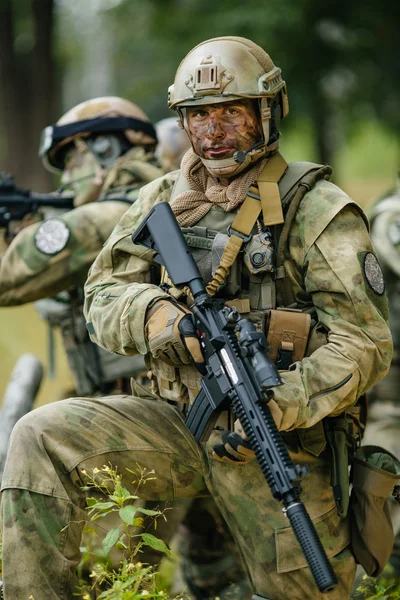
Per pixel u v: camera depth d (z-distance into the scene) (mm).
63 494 9062
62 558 8969
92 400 9617
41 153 13773
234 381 8422
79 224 12492
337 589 9297
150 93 55844
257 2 46500
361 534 9320
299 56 47344
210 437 9422
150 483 9664
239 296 9242
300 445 9203
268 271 9102
